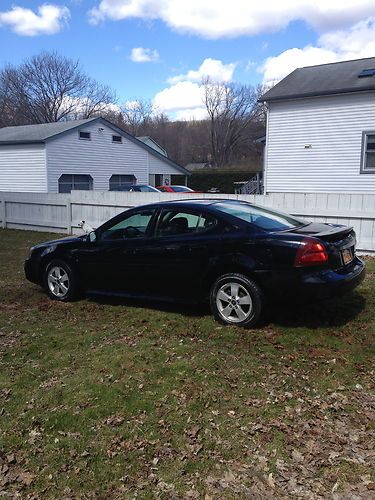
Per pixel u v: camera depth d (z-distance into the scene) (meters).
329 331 4.68
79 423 3.10
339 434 2.96
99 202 12.09
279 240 4.52
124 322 5.20
